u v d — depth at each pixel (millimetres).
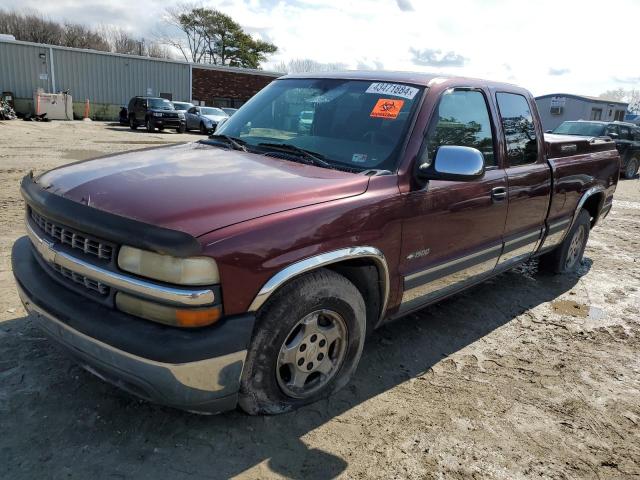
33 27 69875
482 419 2924
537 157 4371
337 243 2557
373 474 2414
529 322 4352
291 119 3564
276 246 2299
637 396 3322
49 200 2467
